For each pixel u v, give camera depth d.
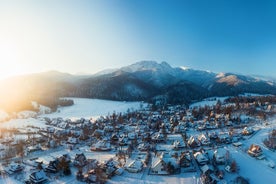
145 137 119.25
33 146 106.94
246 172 77.38
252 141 106.81
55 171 77.50
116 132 140.88
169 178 73.75
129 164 80.69
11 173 77.25
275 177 73.94
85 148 109.69
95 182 69.81
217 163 82.81
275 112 166.00
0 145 108.88
